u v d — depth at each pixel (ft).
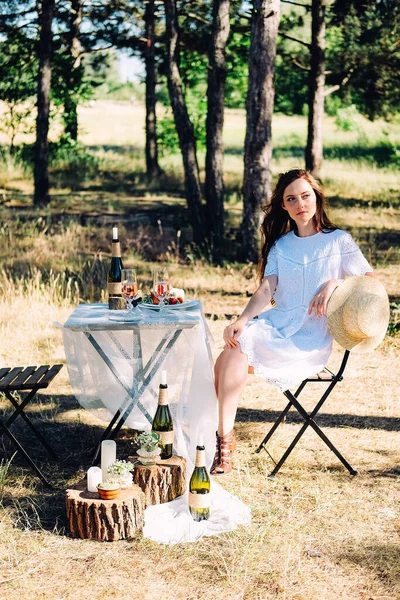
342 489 14.61
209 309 29.25
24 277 32.22
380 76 58.23
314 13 53.47
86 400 16.20
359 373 22.09
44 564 12.01
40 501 14.26
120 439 17.42
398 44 55.31
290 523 13.24
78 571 11.81
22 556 12.23
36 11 60.95
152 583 11.46
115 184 64.28
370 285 14.89
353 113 102.47
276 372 14.94
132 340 16.70
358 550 12.38
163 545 12.51
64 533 13.01
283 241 15.94
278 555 12.23
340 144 94.17
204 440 15.29
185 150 40.24
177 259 36.94
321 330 15.31
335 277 15.52
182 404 15.64
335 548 12.45
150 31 62.44
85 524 12.72
